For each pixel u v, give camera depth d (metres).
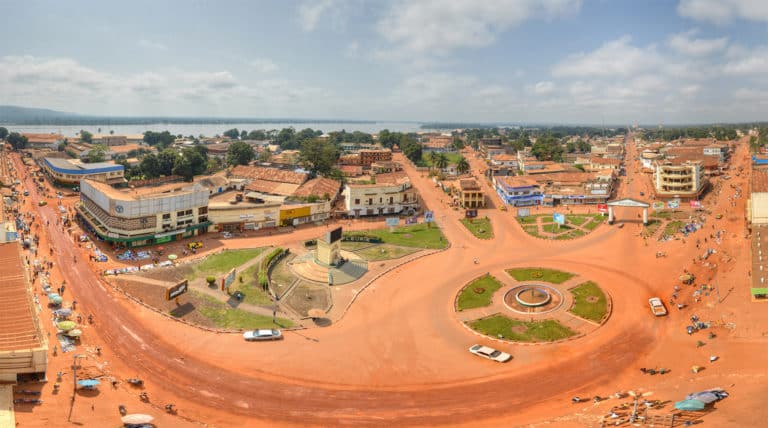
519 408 64.56
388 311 95.88
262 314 93.19
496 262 125.88
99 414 60.91
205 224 145.50
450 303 99.75
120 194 140.12
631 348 80.00
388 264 123.94
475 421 61.91
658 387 67.38
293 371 73.50
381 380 71.44
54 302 91.25
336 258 121.06
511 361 76.69
